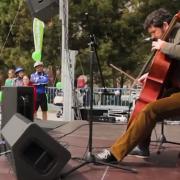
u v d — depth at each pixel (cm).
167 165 412
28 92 418
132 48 1869
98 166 396
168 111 379
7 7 1948
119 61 1828
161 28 395
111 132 636
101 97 1099
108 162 397
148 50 1802
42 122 746
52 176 324
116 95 1083
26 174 319
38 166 323
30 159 322
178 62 392
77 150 475
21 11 1884
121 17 1841
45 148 323
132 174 376
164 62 388
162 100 379
